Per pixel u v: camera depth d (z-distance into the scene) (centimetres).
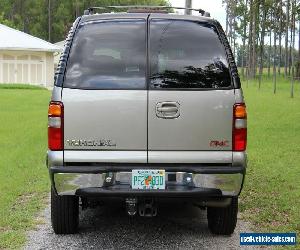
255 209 659
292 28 5862
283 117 1717
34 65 4712
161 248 521
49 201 702
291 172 870
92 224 604
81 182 485
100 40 504
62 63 497
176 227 594
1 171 897
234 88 493
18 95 3025
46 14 9056
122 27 508
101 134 486
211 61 499
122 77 492
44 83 4722
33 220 614
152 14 512
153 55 498
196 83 492
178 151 487
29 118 1809
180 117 486
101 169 484
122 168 485
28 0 9138
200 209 673
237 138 490
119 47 501
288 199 697
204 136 487
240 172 488
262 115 1788
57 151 487
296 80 5203
